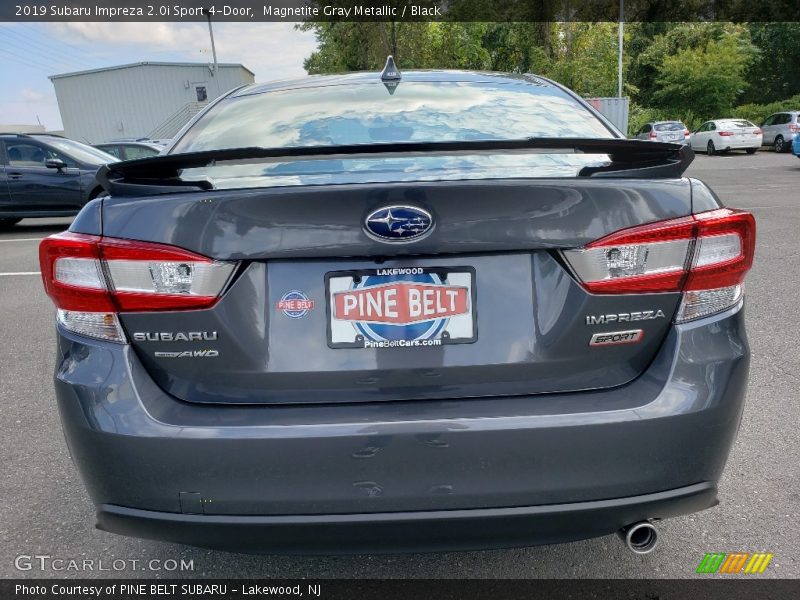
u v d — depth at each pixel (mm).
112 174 1880
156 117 31891
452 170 1848
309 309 1702
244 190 1671
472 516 1645
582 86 31938
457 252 1683
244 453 1629
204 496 1656
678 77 37875
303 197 1644
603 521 1699
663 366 1725
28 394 3863
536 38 31922
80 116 32000
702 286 1741
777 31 41594
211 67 31703
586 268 1695
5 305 6027
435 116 2492
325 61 33750
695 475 1721
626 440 1650
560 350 1715
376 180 1726
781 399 3443
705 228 1723
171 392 1722
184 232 1677
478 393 1712
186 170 1972
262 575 2234
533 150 1854
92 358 1722
